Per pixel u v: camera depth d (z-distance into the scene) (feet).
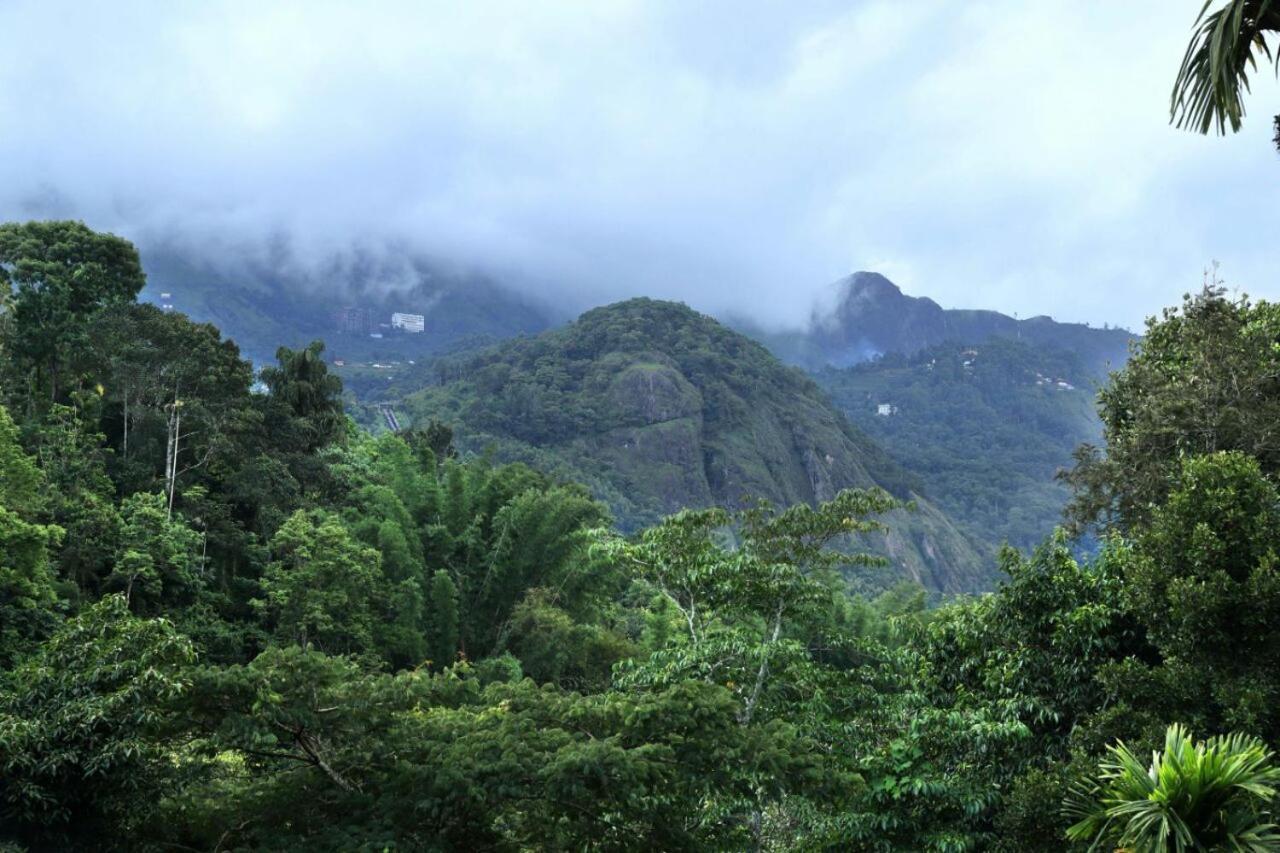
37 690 35.55
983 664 43.80
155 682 33.99
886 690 51.78
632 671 50.96
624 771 33.27
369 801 35.96
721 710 38.17
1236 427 47.14
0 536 79.97
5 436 89.86
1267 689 30.99
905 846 37.06
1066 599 40.91
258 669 35.81
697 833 42.88
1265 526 33.17
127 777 35.22
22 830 34.04
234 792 38.29
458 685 40.91
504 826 39.22
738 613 52.47
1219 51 22.86
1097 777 30.40
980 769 38.58
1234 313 54.90
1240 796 22.99
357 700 36.55
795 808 43.93
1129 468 52.49
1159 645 35.17
